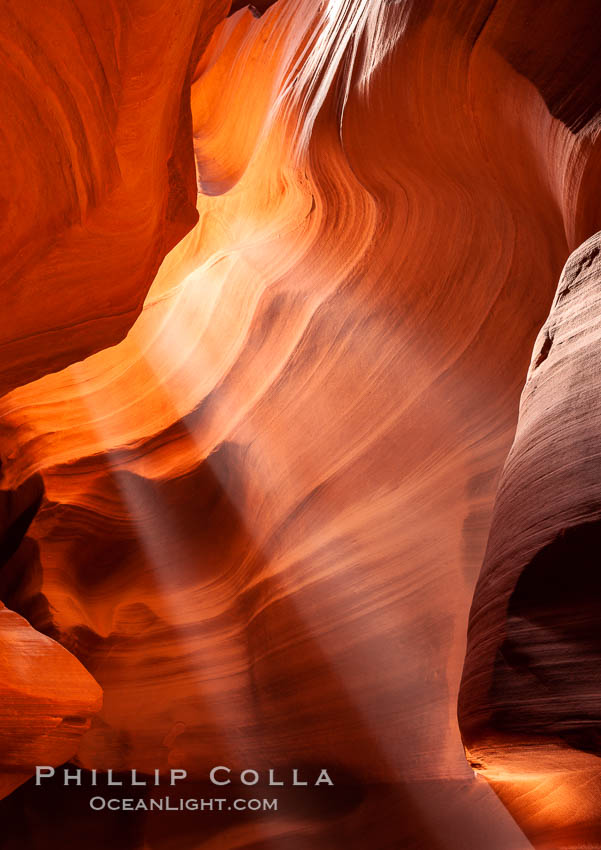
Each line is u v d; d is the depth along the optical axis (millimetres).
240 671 7480
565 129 4383
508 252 5672
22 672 5820
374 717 6074
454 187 5766
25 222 3965
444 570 5766
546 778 2570
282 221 7547
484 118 5047
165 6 3848
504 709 2203
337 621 6465
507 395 5727
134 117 4195
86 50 3615
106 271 4793
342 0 6496
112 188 4320
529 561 2271
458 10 4770
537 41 4520
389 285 6570
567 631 2146
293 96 6801
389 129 5586
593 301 2699
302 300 7371
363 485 6695
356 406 6844
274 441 7539
